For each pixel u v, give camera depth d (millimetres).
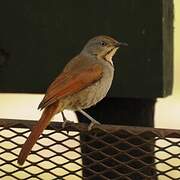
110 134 9039
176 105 21625
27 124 9148
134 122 11250
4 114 21016
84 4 10891
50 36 11031
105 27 10867
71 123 9117
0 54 11156
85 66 10930
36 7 11016
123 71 10883
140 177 9336
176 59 23453
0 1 11102
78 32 10977
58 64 11094
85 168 9062
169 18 11266
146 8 10688
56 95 10391
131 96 10875
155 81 10766
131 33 10789
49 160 9086
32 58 11102
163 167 9773
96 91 10961
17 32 11102
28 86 11164
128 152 9320
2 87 11203
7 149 9117
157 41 10695
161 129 8930
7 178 10500
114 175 9359
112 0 10797
